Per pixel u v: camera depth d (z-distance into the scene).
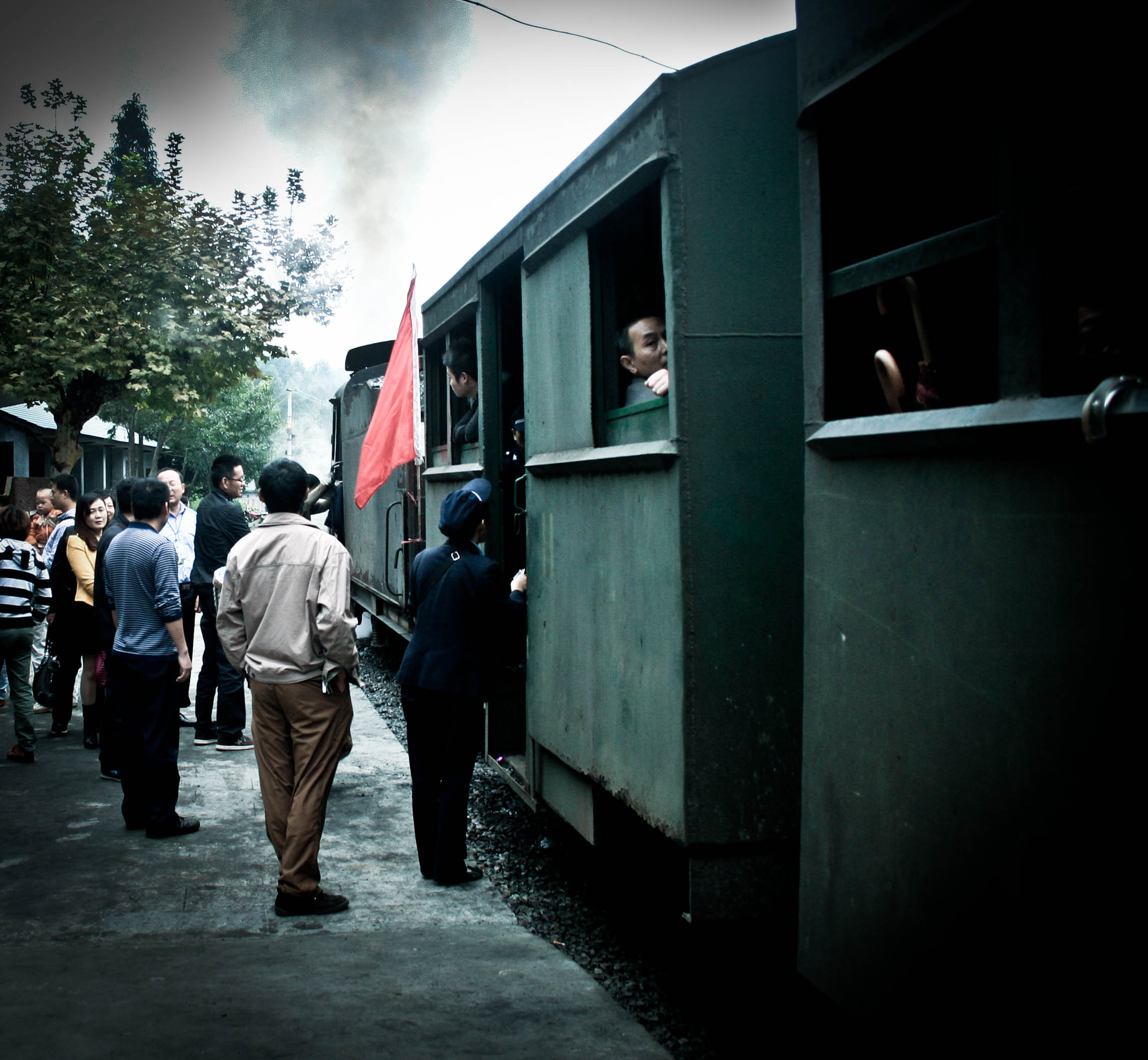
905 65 2.06
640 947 3.91
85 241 21.64
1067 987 1.68
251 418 35.22
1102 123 1.74
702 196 3.03
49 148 21.44
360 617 13.34
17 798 5.88
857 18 2.20
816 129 2.41
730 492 3.04
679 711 3.04
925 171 2.45
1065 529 1.68
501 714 5.73
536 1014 3.21
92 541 7.10
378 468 7.22
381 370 9.76
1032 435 1.73
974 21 1.87
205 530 7.11
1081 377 1.79
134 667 5.10
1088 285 1.79
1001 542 1.82
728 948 3.86
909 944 2.08
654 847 4.47
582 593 3.96
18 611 6.59
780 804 3.07
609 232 3.82
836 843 2.35
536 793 4.74
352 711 4.37
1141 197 1.67
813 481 2.46
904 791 2.09
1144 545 1.54
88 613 7.02
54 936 3.89
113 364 20.64
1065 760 1.68
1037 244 1.78
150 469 31.94
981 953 1.87
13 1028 3.04
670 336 3.05
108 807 5.71
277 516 4.27
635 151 3.26
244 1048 2.94
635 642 3.41
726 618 3.04
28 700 6.70
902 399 2.30
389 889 4.52
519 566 5.69
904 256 2.15
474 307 5.70
